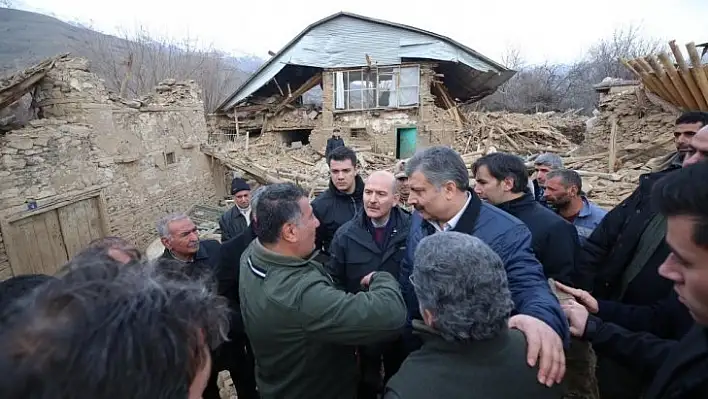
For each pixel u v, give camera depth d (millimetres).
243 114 17453
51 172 6891
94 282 676
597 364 1694
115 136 8461
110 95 8469
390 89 16234
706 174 845
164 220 2674
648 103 8547
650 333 1443
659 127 8453
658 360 1260
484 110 28125
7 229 6090
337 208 3281
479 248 1100
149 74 19703
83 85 7672
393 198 2414
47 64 7293
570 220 3148
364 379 2205
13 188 6230
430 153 1740
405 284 1956
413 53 15508
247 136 15734
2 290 988
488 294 1022
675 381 1026
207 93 22938
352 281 2447
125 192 8742
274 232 1520
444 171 1676
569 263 2082
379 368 2236
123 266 778
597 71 28922
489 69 15875
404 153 16531
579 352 1472
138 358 586
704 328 1010
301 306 1395
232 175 13336
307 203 1604
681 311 1445
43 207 6652
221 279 2582
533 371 1063
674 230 891
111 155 8320
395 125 16234
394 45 15617
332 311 1358
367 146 15883
